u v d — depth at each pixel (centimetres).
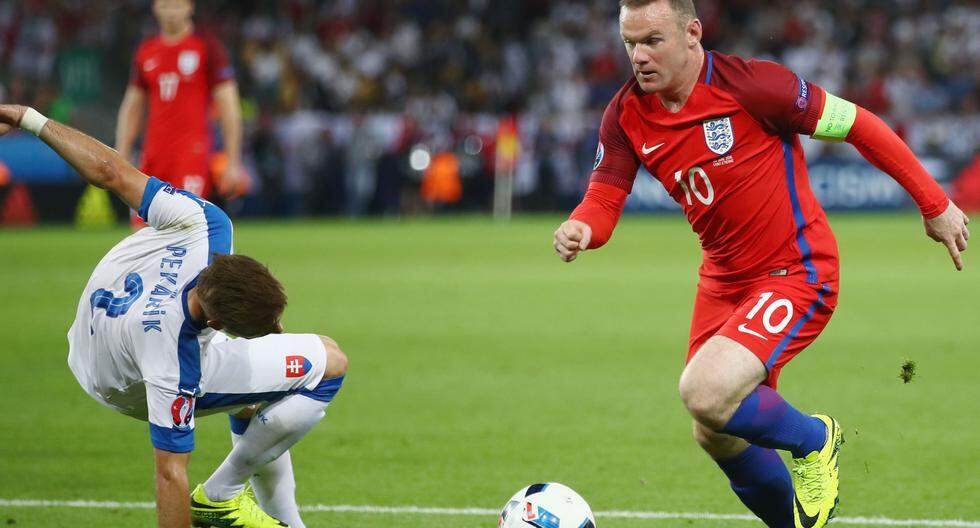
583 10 10012
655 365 3116
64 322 3816
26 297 4328
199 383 1494
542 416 2553
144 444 2333
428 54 9431
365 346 3394
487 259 5619
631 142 1625
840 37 9669
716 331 1645
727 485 2020
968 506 1867
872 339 3438
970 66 9344
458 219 8162
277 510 1700
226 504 1656
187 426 1483
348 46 9519
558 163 8344
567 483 2036
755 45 9600
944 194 1560
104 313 1511
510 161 8281
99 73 8906
